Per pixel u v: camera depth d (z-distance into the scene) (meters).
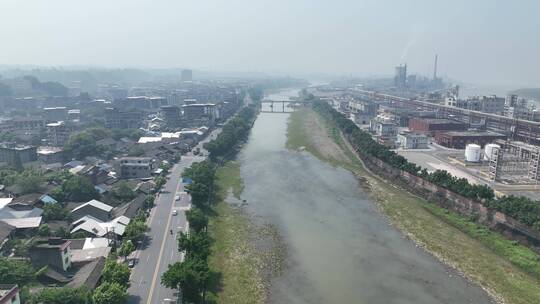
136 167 186.88
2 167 186.50
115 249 112.06
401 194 176.88
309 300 94.38
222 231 133.00
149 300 87.38
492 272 109.25
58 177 167.25
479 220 140.62
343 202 165.12
